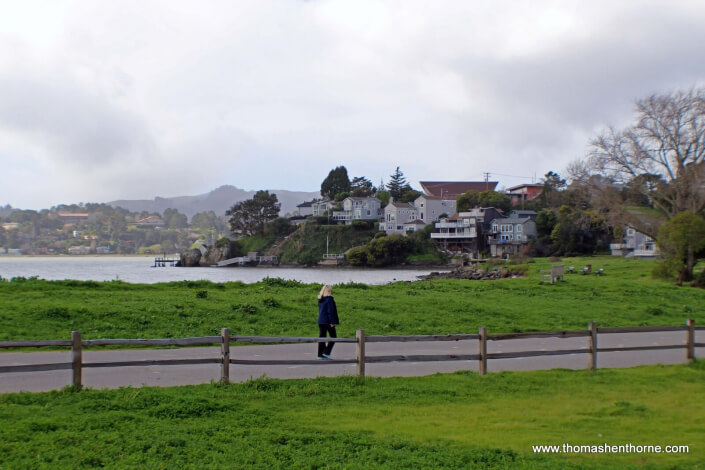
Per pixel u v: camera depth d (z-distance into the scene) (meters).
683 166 53.66
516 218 130.75
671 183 53.22
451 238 136.88
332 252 146.00
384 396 11.51
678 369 14.80
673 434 9.84
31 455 7.71
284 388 11.70
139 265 180.75
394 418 10.22
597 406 11.38
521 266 71.88
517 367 15.13
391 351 16.66
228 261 153.12
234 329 18.27
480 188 182.88
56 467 7.38
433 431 9.61
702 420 10.64
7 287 24.16
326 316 14.53
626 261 75.31
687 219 44.38
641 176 56.78
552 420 10.44
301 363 12.00
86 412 9.55
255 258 151.62
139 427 8.98
